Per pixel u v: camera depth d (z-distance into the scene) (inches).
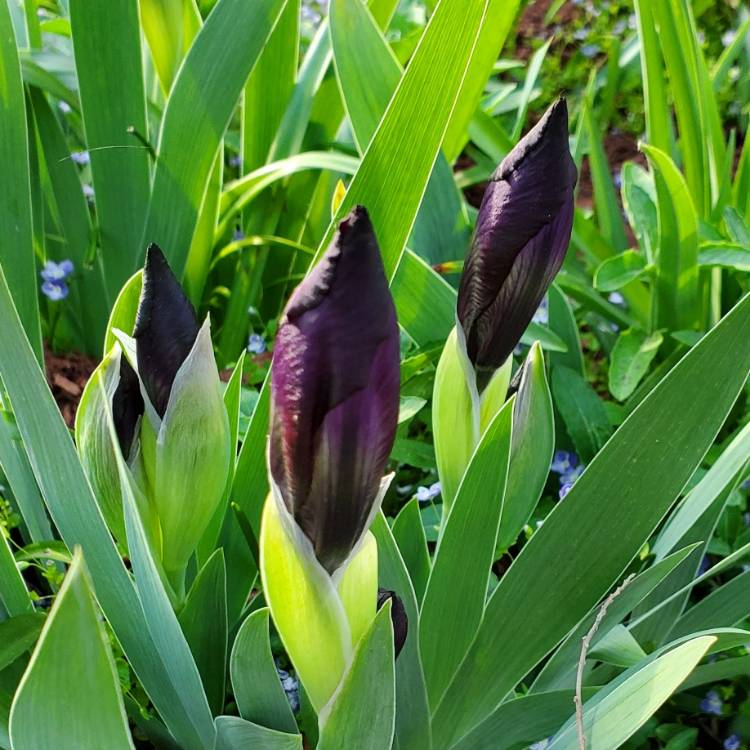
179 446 6.0
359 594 5.4
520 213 5.6
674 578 8.5
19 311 9.7
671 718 9.4
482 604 7.1
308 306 4.1
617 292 13.5
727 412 6.6
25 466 8.8
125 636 6.7
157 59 12.4
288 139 13.0
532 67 15.2
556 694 7.3
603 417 11.1
